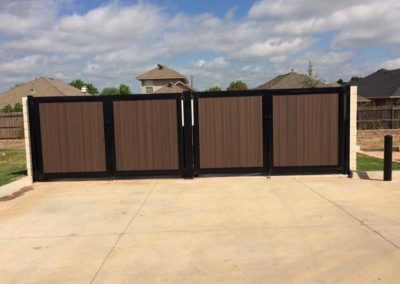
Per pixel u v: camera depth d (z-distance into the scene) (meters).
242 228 6.54
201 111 10.95
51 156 11.21
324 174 11.13
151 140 11.06
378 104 41.41
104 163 11.17
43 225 7.09
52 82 42.91
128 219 7.30
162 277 4.80
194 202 8.42
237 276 4.75
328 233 6.15
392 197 8.36
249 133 10.98
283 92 10.88
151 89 59.03
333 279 4.57
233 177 11.09
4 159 17.81
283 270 4.86
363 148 20.84
